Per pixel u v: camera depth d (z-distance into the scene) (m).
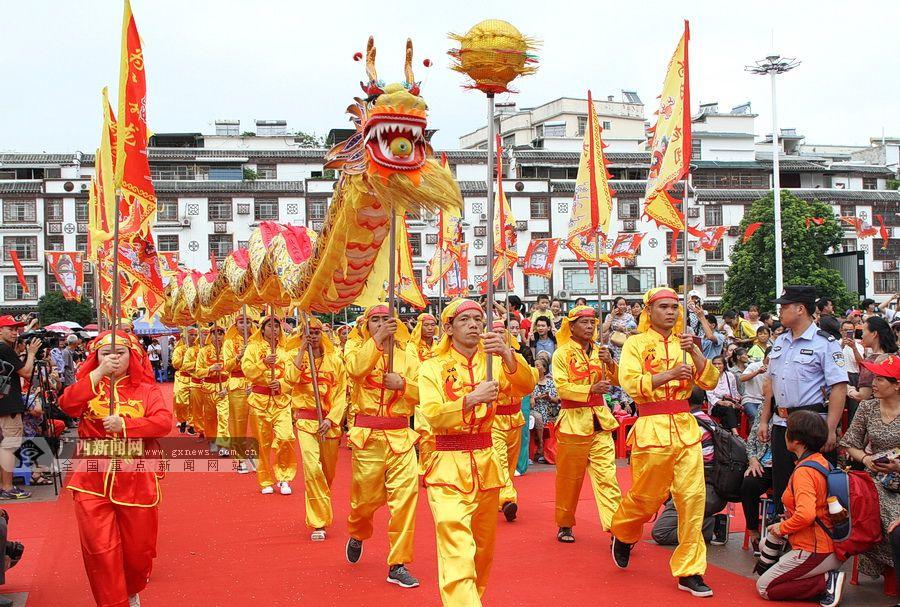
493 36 5.53
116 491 5.73
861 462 6.80
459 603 5.16
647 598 6.46
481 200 42.94
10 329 10.20
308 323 8.38
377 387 7.18
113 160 7.20
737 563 7.47
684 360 7.05
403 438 7.10
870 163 57.06
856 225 29.22
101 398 5.95
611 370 8.30
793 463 7.05
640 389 6.81
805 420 6.46
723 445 7.95
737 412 10.94
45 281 42.47
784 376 7.11
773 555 6.70
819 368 6.95
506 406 9.05
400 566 6.91
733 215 44.59
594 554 7.77
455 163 44.53
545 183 43.81
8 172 44.22
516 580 6.93
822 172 48.09
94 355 6.09
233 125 50.19
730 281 35.56
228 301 12.75
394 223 6.45
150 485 5.95
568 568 7.30
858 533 6.23
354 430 7.23
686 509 6.63
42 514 9.68
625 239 20.20
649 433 6.78
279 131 51.41
